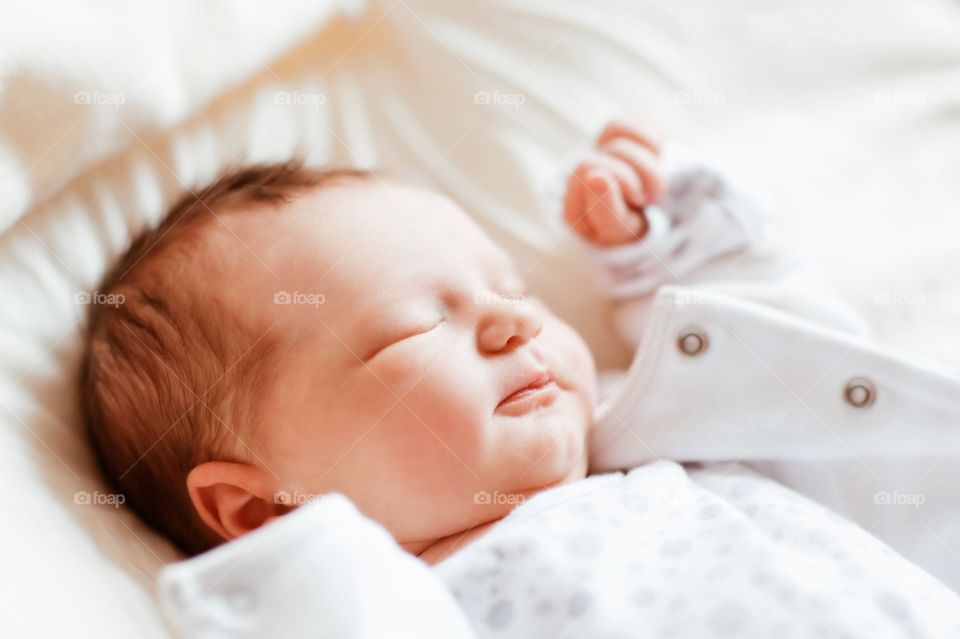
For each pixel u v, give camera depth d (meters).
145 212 0.97
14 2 0.84
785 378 0.84
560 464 0.79
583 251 1.08
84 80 0.86
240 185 0.88
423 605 0.56
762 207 1.05
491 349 0.79
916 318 1.07
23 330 0.84
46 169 0.86
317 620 0.53
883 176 1.21
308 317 0.77
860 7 1.38
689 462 0.87
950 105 1.28
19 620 0.60
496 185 1.16
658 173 1.04
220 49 1.00
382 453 0.75
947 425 0.81
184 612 0.54
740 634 0.63
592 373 0.90
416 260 0.81
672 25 1.33
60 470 0.78
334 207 0.83
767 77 1.32
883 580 0.66
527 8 1.28
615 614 0.65
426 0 1.26
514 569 0.69
